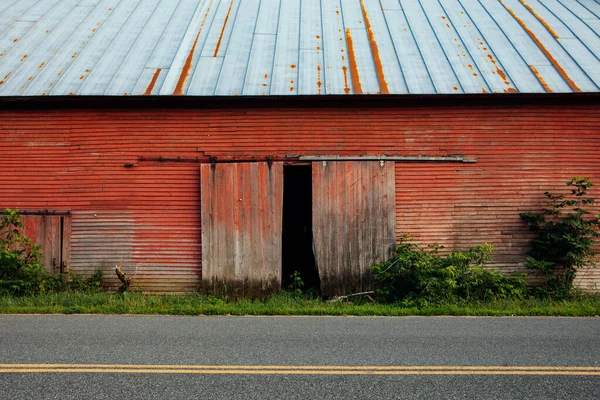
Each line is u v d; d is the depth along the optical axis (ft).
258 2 48.26
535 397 14.30
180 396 14.12
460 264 30.89
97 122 34.73
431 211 34.24
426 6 46.19
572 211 34.37
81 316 26.20
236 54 38.19
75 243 34.58
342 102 34.30
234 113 34.45
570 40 39.01
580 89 33.24
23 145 34.86
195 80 34.94
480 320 25.53
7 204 34.78
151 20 43.86
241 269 33.71
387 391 14.62
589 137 34.45
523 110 34.37
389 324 24.31
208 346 19.56
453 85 33.96
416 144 34.30
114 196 34.58
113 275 34.50
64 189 34.73
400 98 33.76
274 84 34.40
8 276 31.83
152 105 34.53
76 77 35.35
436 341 20.57
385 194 33.94
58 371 16.20
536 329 23.13
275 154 34.27
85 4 46.78
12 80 35.17
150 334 21.68
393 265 31.73
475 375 16.08
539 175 34.37
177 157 34.50
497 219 34.32
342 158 33.99
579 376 16.07
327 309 27.58
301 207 45.03
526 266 32.81
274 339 20.84
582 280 34.32
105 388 14.70
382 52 38.19
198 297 32.17
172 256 34.42
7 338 20.80
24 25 42.50
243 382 15.26
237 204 33.86
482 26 41.75
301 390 14.64
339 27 42.34
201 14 45.27
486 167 34.40
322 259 33.65
